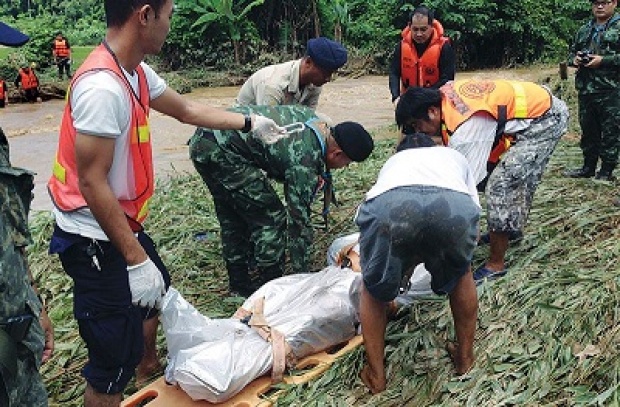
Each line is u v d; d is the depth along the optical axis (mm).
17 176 1974
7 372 1937
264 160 3740
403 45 6094
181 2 19359
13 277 1956
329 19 20531
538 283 3395
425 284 3676
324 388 3141
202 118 3281
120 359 2838
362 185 5961
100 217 2572
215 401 3082
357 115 11875
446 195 2793
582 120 5340
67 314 4242
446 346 3160
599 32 5270
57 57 19766
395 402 2988
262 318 3324
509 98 3625
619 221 4109
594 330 2965
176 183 6523
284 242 4008
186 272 4605
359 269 3762
